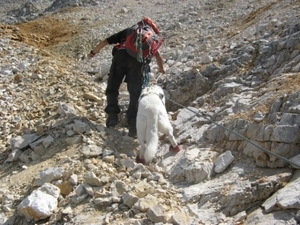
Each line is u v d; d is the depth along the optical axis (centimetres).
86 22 1238
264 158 340
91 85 628
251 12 760
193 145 406
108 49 892
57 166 401
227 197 315
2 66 711
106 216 321
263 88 445
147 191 338
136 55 448
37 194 351
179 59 652
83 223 320
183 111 471
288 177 315
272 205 289
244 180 332
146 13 1216
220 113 437
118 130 467
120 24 1151
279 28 568
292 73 446
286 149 335
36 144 444
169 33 840
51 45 1064
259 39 571
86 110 526
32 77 648
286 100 370
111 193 342
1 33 1068
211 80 535
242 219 297
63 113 500
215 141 396
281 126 340
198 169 354
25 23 1289
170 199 333
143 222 304
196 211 317
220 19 822
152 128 377
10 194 384
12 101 572
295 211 279
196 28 815
